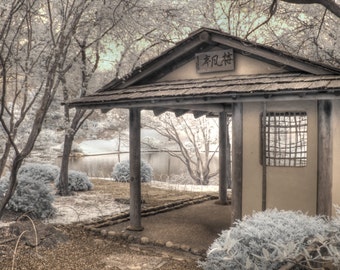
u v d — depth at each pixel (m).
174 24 10.35
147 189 13.94
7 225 7.55
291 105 6.23
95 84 11.70
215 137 20.89
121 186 14.19
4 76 5.99
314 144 6.03
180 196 12.34
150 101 6.92
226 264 4.37
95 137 31.88
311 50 9.96
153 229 7.98
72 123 11.90
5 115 10.67
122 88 7.93
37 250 6.23
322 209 5.82
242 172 6.59
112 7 8.25
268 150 6.52
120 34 9.30
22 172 12.54
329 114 5.85
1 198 8.59
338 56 9.55
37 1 7.38
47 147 16.44
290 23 11.41
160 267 5.84
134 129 7.86
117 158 29.19
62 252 6.35
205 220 8.87
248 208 6.52
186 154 20.98
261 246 4.29
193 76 7.36
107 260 6.11
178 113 9.78
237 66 6.78
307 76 5.80
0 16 6.49
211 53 7.02
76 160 27.52
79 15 6.73
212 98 6.21
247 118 6.55
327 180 5.83
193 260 6.20
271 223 4.73
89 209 10.00
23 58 7.46
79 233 7.63
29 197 8.63
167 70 7.66
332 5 5.58
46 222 8.38
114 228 8.08
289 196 6.21
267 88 5.61
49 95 6.53
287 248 2.68
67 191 12.05
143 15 9.14
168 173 22.75
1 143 10.66
